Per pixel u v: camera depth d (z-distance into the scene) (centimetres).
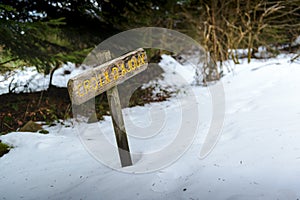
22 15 456
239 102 403
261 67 543
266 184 184
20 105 459
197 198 183
